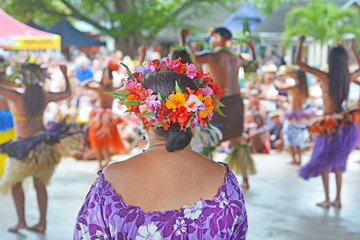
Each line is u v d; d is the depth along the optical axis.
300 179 6.72
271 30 17.17
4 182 4.34
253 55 5.93
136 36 16.22
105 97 7.25
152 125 1.66
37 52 14.77
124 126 8.71
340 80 5.14
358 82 5.39
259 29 17.22
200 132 4.89
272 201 5.50
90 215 1.59
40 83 4.42
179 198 1.59
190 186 1.62
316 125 5.20
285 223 4.69
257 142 8.84
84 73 9.63
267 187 6.21
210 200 1.60
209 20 20.59
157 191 1.60
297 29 15.31
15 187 4.41
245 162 6.06
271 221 4.75
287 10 18.02
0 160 4.95
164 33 18.73
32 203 5.37
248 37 5.95
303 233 4.40
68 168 7.38
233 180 1.69
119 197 1.57
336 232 4.45
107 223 1.56
